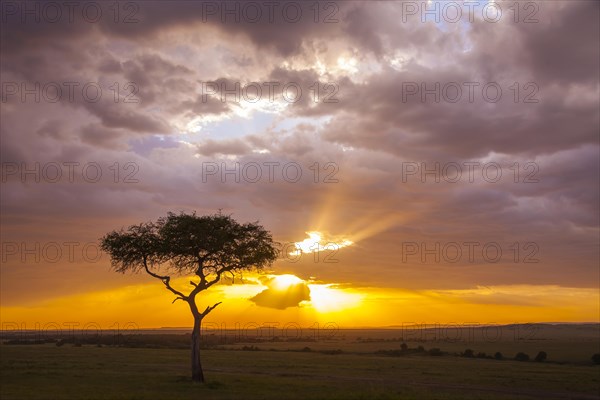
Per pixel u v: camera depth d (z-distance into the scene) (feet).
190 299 160.86
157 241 162.71
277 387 153.89
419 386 176.86
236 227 164.04
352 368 256.32
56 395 124.88
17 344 554.46
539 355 373.40
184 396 126.31
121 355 335.67
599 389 174.91
